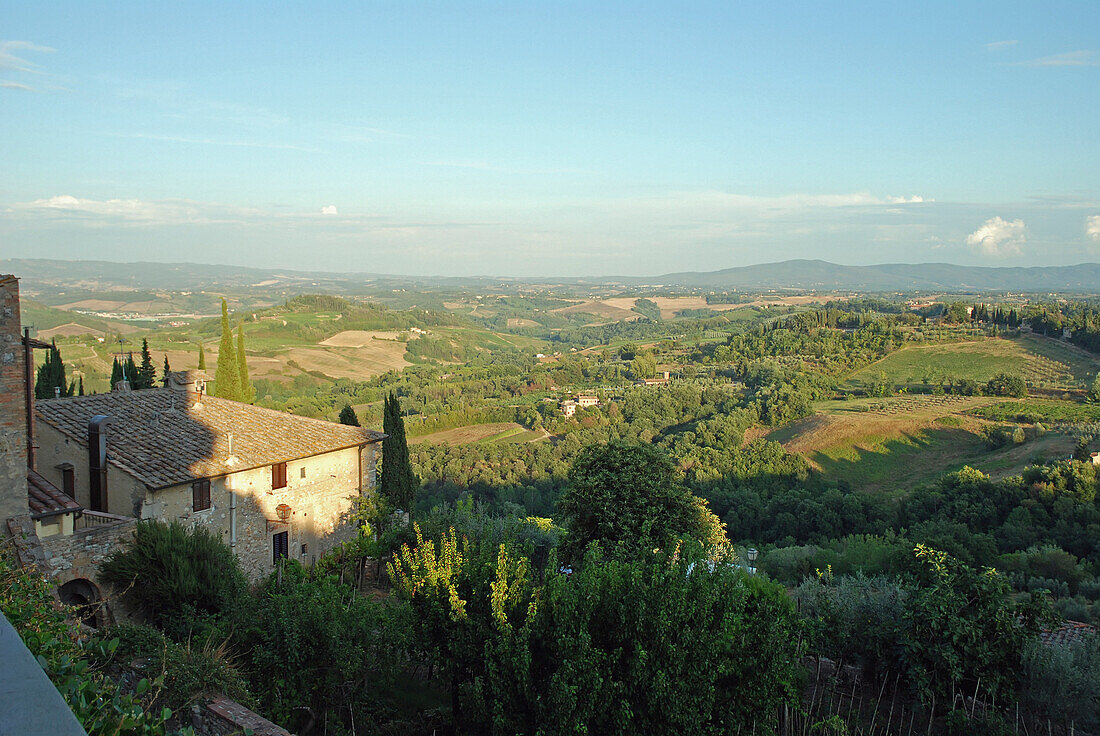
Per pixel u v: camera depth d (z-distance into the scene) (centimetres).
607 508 1945
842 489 7138
